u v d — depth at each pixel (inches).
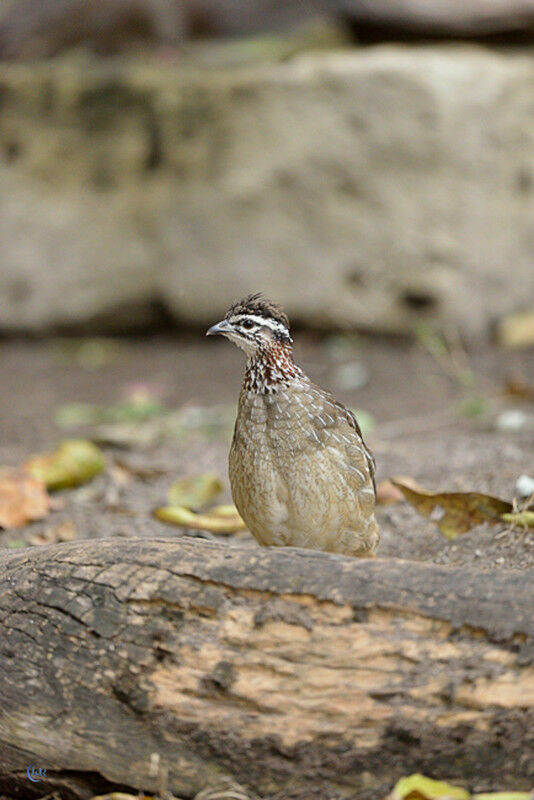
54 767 207.2
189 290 614.9
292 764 197.0
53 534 331.0
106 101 618.2
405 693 194.7
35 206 625.9
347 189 591.2
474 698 193.0
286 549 212.1
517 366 547.5
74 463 386.3
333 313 597.3
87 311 626.2
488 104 579.2
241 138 602.2
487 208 586.2
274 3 753.6
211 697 200.7
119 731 204.1
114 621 208.8
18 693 209.5
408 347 592.1
